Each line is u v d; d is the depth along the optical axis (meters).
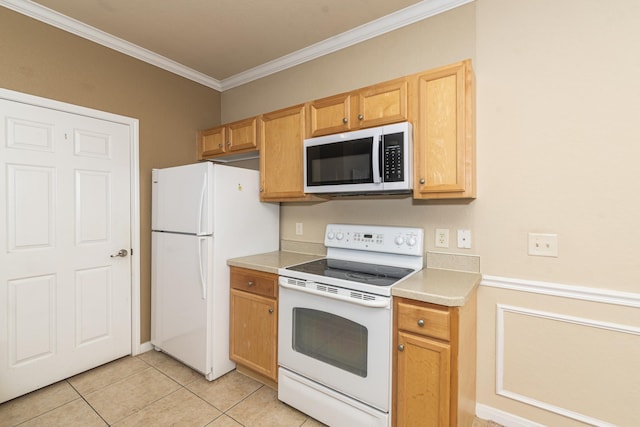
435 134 1.68
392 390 1.53
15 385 1.96
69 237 2.19
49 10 2.04
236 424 1.77
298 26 2.21
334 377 1.70
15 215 1.96
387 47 2.15
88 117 2.27
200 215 2.15
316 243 2.48
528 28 1.66
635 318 1.43
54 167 2.11
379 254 2.10
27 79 2.00
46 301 2.09
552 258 1.62
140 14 2.08
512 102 1.71
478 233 1.82
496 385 1.76
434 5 1.93
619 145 1.46
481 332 1.81
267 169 2.39
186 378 2.21
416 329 1.46
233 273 2.24
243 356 2.17
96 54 2.32
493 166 1.76
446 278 1.71
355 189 1.87
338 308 1.68
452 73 1.64
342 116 1.99
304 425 1.77
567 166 1.57
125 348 2.49
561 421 1.60
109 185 2.39
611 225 1.48
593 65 1.51
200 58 2.68
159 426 1.74
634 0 1.42
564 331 1.58
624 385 1.46
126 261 2.49
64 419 1.79
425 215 2.00
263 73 2.83
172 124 2.80
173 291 2.38
